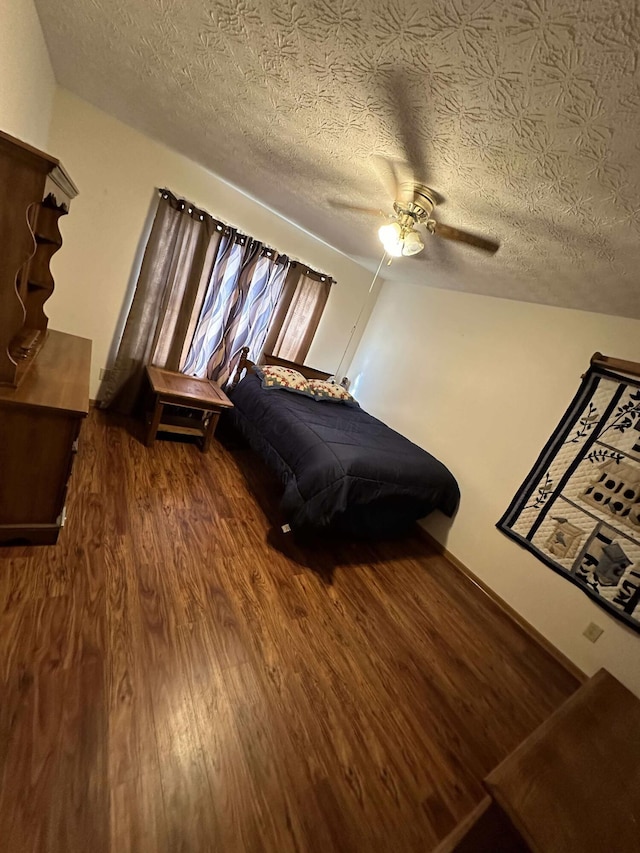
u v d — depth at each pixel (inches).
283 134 64.9
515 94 35.8
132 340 118.3
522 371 111.2
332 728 57.6
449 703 69.5
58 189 60.4
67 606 59.8
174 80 61.3
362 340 175.0
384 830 47.7
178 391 112.0
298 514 88.8
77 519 77.4
